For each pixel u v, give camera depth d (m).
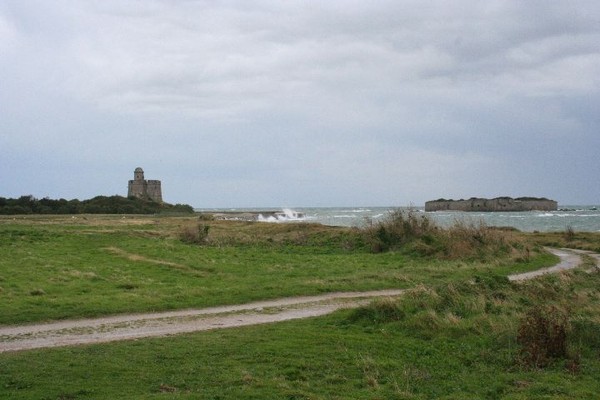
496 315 18.55
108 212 112.06
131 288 26.14
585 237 62.22
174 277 30.09
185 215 117.69
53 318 19.61
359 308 19.45
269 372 13.17
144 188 146.88
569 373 13.74
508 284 22.88
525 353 14.95
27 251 36.34
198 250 43.72
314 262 38.66
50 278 27.30
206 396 11.19
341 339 16.38
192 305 22.55
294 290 25.94
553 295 22.06
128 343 15.88
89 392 11.41
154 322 19.30
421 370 13.74
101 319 19.80
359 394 11.82
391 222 47.75
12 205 101.50
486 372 13.88
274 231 58.94
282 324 18.78
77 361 13.73
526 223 130.12
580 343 15.78
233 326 18.62
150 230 57.81
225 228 65.25
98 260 34.69
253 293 25.08
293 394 11.55
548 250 50.53
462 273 32.47
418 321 17.86
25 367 13.12
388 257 41.34
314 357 14.50
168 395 11.18
